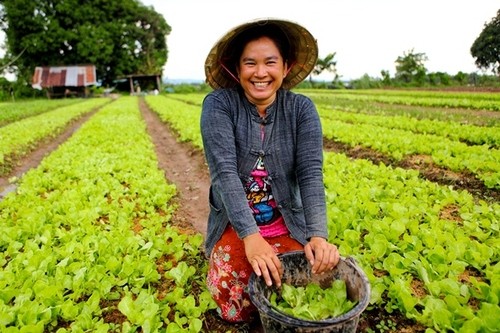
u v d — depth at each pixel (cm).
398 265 324
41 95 5812
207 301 294
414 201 460
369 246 369
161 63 7000
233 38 249
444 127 1079
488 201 538
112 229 436
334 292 238
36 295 295
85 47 5847
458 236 365
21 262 353
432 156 716
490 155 697
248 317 282
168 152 1096
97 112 2450
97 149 934
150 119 2083
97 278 322
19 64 5953
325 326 192
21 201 548
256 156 265
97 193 576
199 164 867
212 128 255
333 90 4653
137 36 6600
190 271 331
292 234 280
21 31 5794
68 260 353
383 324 271
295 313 226
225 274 273
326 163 705
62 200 518
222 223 279
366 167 639
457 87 4125
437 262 326
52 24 5731
